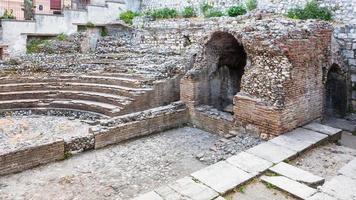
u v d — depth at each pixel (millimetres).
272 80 10008
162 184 8281
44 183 8305
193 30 18672
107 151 10328
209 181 7363
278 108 9719
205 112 12312
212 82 13297
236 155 8570
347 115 13336
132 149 10508
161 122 12102
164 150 10438
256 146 9055
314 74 10945
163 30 20234
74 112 14062
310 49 10617
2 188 8047
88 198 7617
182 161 9609
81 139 10094
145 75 14797
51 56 19016
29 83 15586
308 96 10758
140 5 25844
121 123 11133
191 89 12664
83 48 21156
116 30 22781
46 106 14523
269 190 7117
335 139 10023
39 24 20734
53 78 15992
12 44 19891
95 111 13641
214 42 12609
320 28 11109
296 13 15719
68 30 21922
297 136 9719
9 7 23812
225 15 19109
